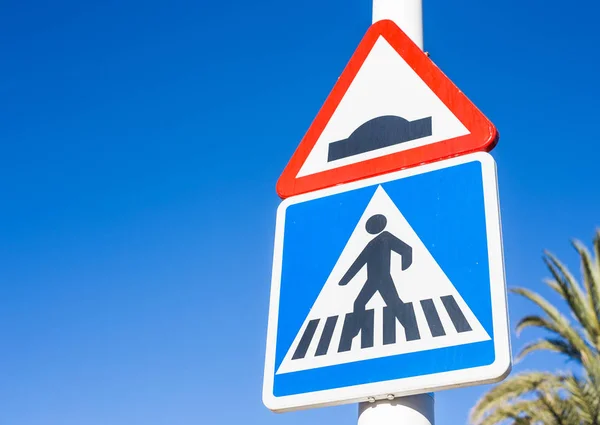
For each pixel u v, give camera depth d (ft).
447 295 7.48
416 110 8.93
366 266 8.07
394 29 9.66
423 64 9.21
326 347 7.80
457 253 7.70
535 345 41.70
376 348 7.50
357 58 9.72
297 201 9.04
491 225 7.71
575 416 32.58
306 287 8.31
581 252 41.22
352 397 7.41
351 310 7.86
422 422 7.20
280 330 8.18
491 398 39.14
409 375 7.22
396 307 7.63
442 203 8.10
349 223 8.50
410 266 7.83
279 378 7.89
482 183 8.01
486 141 8.27
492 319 7.16
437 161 8.43
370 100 9.32
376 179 8.66
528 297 41.98
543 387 38.34
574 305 40.22
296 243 8.71
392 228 8.20
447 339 7.23
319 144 9.32
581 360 40.04
